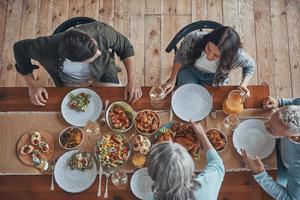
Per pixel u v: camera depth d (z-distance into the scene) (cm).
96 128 181
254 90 189
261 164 170
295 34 297
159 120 182
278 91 285
